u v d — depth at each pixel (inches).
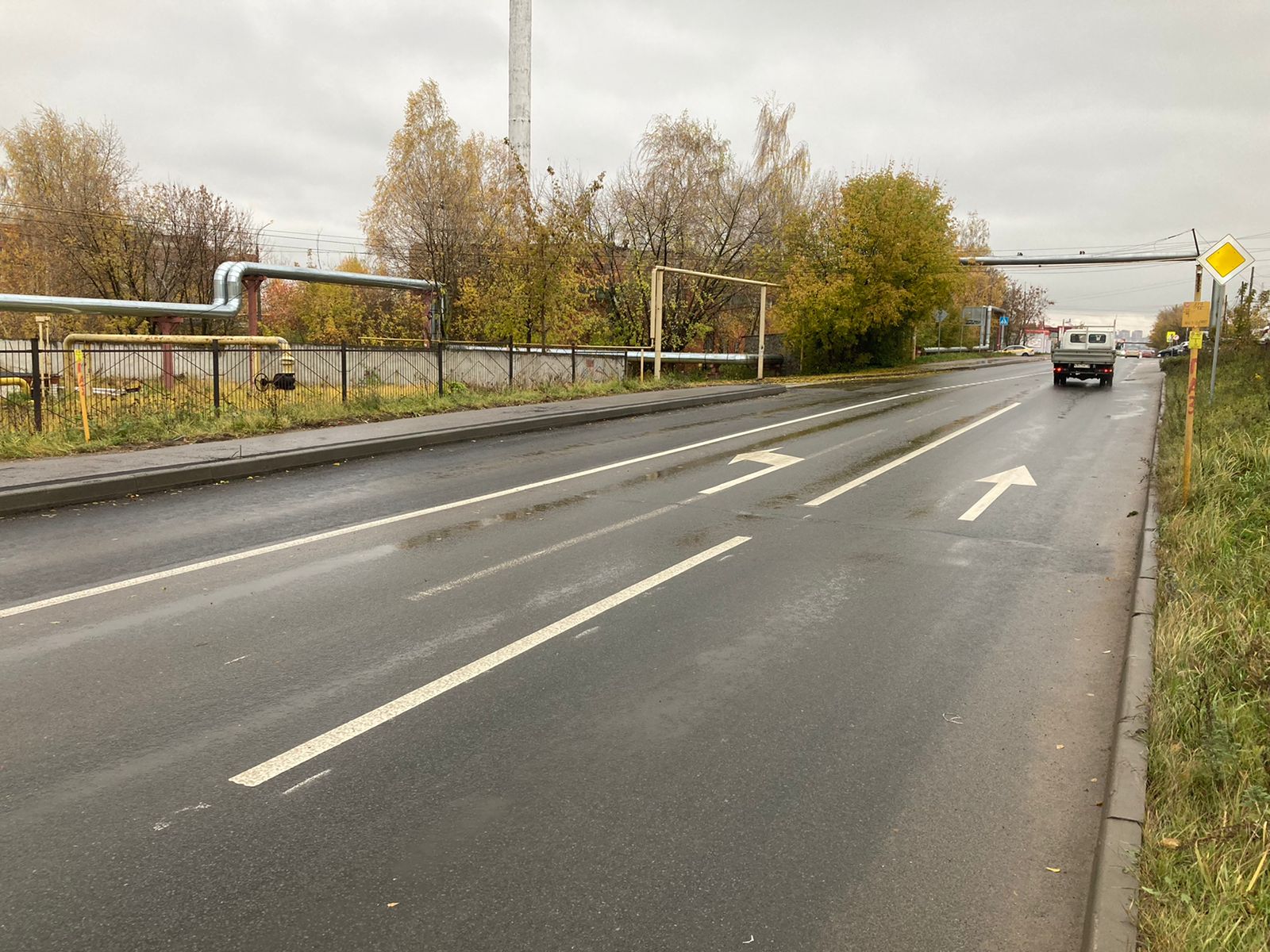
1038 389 1138.0
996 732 164.9
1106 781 143.6
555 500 380.5
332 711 169.8
